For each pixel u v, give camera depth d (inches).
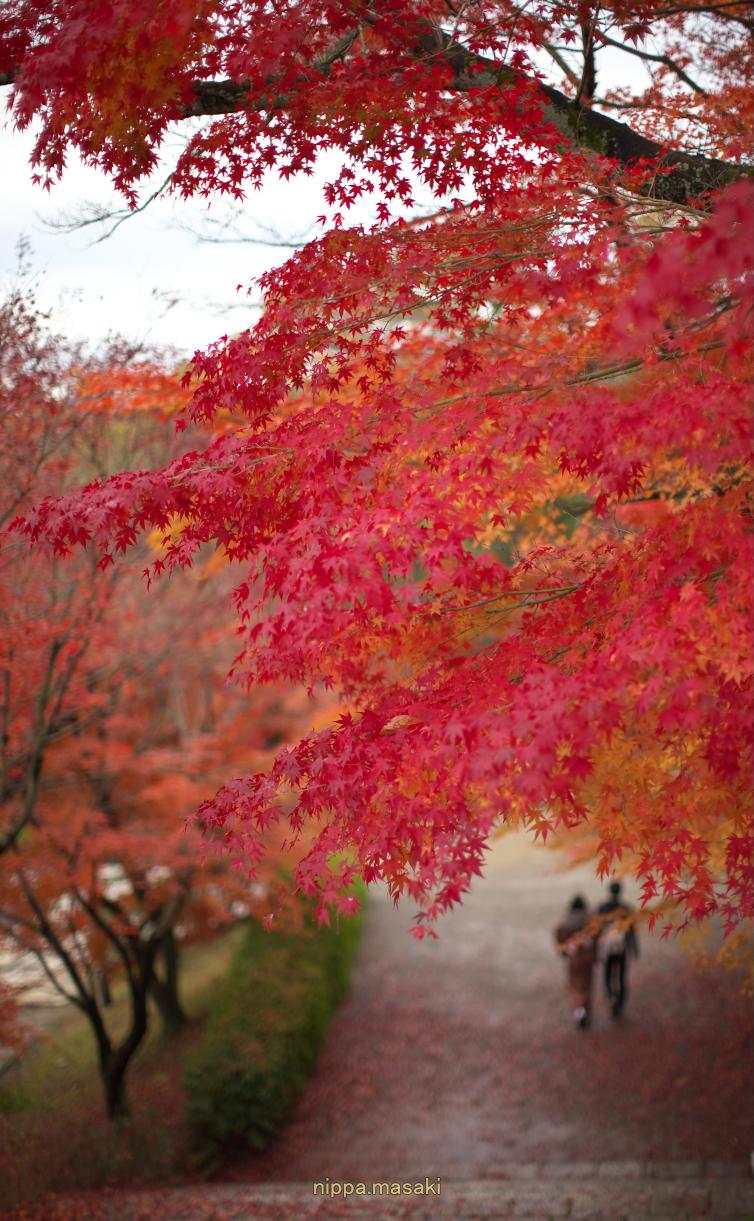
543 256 158.6
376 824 144.8
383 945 670.5
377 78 164.7
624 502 187.3
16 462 283.1
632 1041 484.7
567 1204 310.2
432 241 167.2
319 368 166.7
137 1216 313.1
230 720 477.4
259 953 538.6
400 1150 395.5
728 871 152.3
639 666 128.6
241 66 152.9
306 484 151.6
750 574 128.0
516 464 169.3
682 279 102.9
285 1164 388.5
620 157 192.4
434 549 134.9
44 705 326.0
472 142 167.3
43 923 398.0
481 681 153.9
